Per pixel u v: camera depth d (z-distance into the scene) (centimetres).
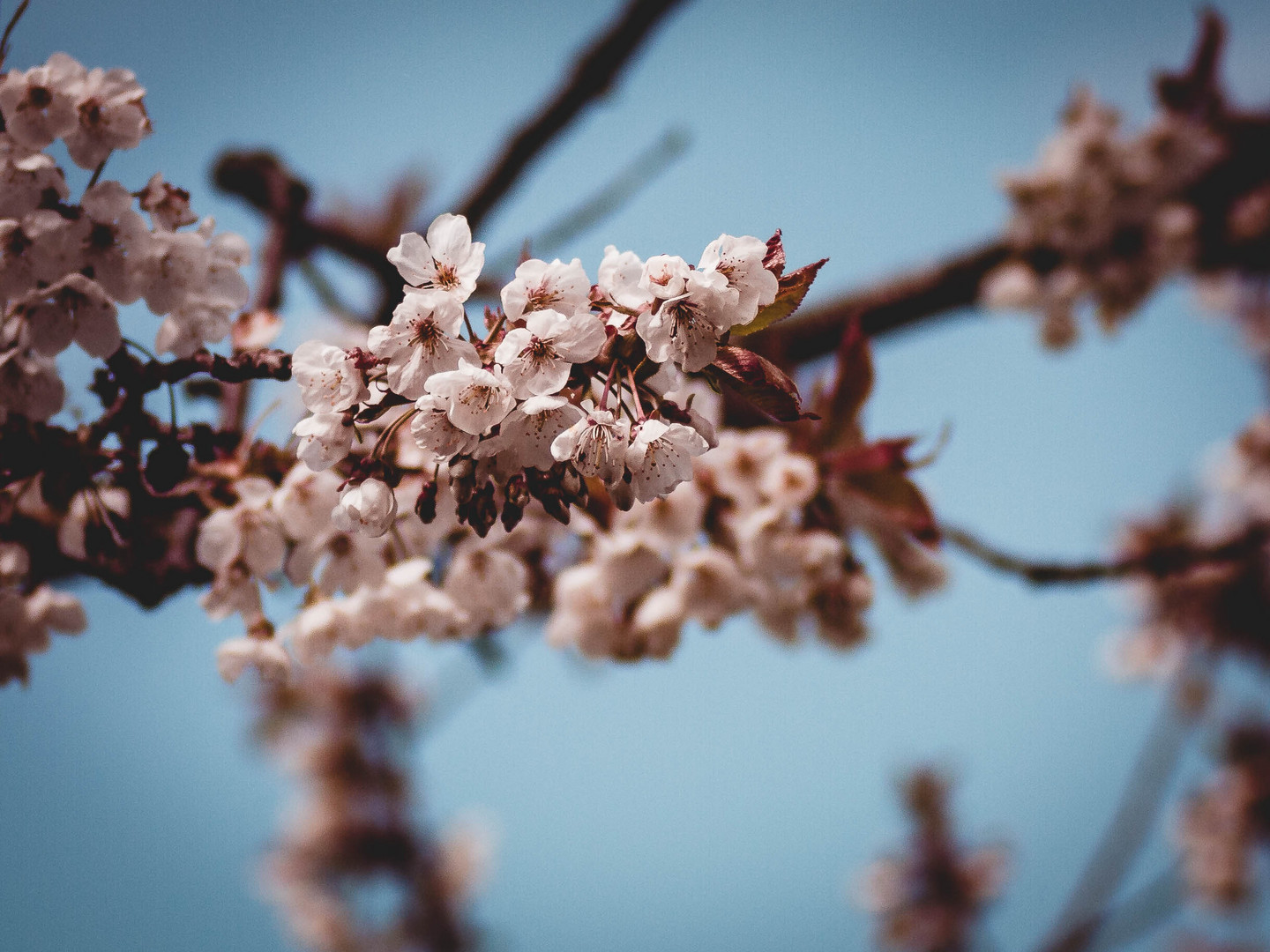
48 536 110
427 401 95
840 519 122
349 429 98
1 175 102
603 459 96
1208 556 156
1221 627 246
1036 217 207
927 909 265
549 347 95
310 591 112
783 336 190
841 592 122
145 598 110
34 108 102
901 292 202
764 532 119
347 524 98
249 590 110
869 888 271
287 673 111
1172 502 253
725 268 96
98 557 107
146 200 104
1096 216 206
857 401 121
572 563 122
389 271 180
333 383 97
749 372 96
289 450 110
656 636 120
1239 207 209
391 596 112
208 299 105
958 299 206
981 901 265
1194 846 279
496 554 116
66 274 102
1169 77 205
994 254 207
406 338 95
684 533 120
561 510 96
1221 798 277
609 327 96
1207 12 198
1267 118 204
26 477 103
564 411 96
